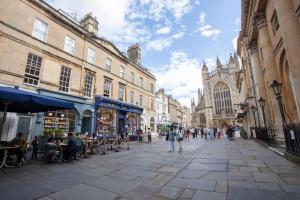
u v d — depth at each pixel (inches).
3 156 294.8
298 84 290.7
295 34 301.9
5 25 423.8
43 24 524.1
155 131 1149.7
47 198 153.8
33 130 462.0
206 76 2308.1
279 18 331.6
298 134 240.8
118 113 790.5
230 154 372.2
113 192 167.5
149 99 1104.2
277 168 231.3
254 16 526.3
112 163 301.6
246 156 336.5
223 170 237.1
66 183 194.2
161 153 418.0
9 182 197.0
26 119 454.6
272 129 474.9
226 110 2096.5
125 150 483.8
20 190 172.4
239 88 1562.5
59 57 553.3
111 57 794.2
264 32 498.3
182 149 486.9
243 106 1038.4
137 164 292.2
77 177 217.5
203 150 457.7
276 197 141.6
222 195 151.6
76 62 613.9
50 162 310.0
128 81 896.3
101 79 716.7
